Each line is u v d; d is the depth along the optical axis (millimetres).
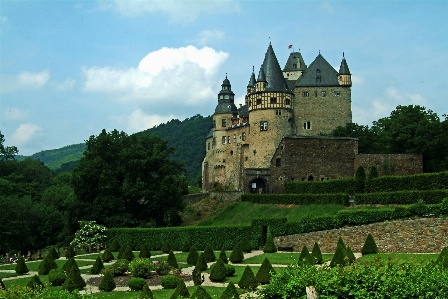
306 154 92500
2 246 90812
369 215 62188
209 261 61656
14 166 146875
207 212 100875
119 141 98062
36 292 30859
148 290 37250
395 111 103688
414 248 55531
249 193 98500
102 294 45688
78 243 83562
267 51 114625
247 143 120250
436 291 27484
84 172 92062
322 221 65812
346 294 28406
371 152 105125
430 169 87750
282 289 29422
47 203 123250
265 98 110062
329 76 118125
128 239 83562
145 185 95188
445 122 89812
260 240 71688
